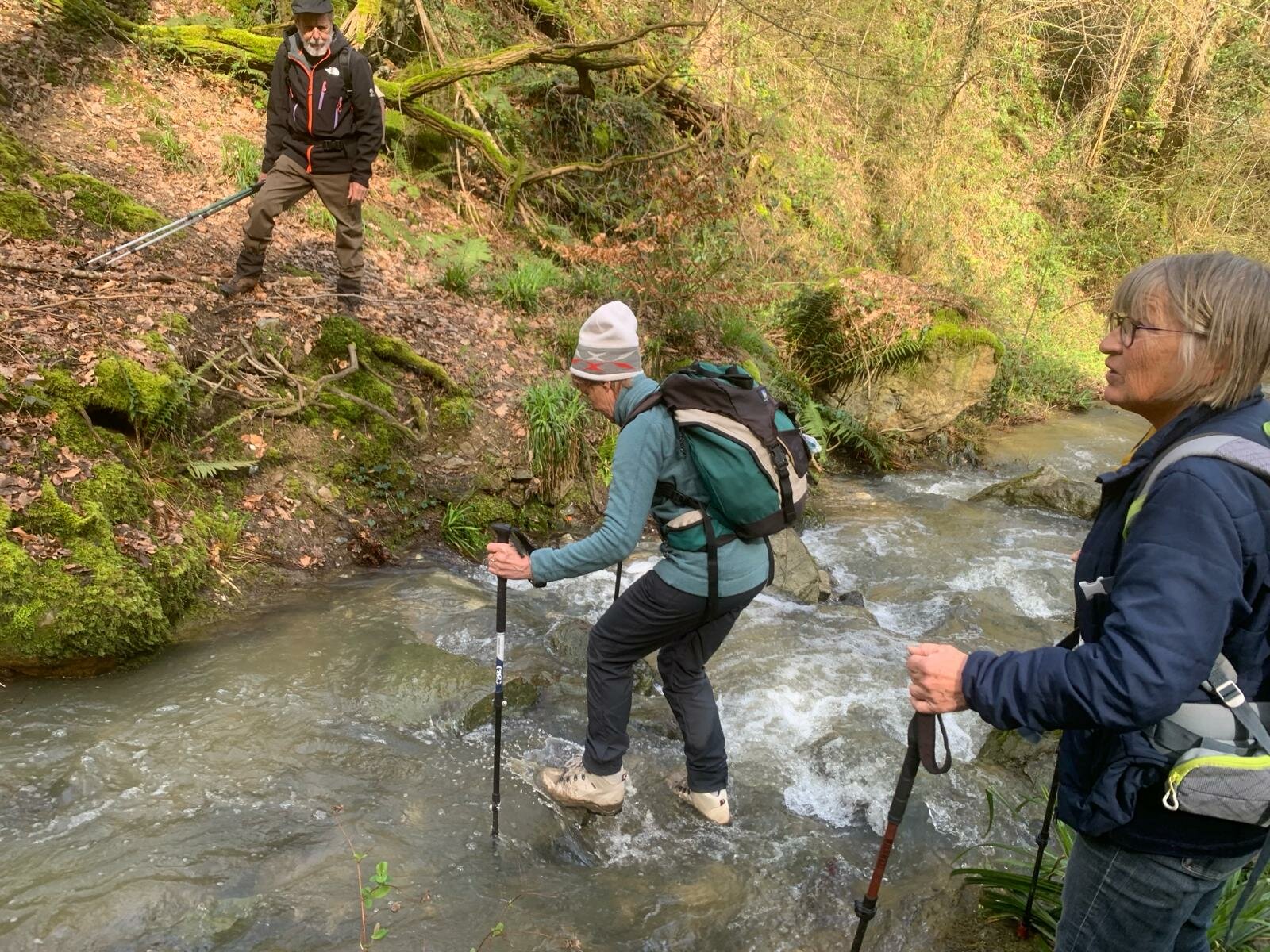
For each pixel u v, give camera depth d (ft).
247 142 23.70
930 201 42.57
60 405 13.93
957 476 29.12
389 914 8.69
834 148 42.14
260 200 17.70
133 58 24.41
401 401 19.11
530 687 13.05
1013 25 49.55
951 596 18.63
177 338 16.46
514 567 9.29
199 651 12.92
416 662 12.95
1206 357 4.89
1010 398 37.14
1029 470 30.48
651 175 28.04
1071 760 5.43
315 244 22.22
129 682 12.00
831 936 9.22
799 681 14.34
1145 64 56.59
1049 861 10.21
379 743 11.36
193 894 8.52
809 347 29.84
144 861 8.87
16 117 20.33
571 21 32.78
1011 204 51.44
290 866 9.12
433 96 29.35
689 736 10.57
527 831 10.21
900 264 41.88
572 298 25.41
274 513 16.12
